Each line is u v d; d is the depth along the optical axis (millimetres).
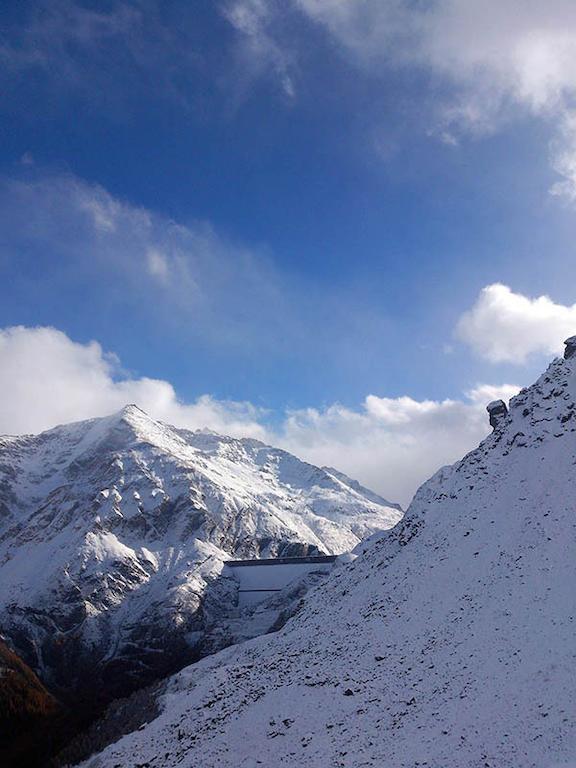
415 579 107500
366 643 97250
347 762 70938
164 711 103562
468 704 73125
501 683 74250
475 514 114500
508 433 128875
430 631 92438
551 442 118250
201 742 85938
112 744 98500
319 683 90250
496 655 79938
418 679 82625
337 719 80562
